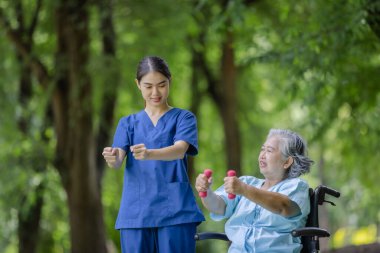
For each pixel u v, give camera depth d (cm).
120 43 1692
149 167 589
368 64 1351
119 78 1552
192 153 593
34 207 1753
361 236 2523
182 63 2056
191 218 583
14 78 1764
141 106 1722
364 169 1723
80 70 1527
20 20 1608
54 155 1582
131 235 589
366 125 1570
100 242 1561
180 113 596
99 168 1658
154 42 1678
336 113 1466
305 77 1250
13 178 1612
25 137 1670
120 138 599
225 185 565
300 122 1675
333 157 2030
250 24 1712
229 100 1991
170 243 582
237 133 1988
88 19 1546
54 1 1507
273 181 621
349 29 1055
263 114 2259
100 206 1578
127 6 1595
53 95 1571
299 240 607
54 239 2023
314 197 606
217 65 2181
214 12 1733
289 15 1410
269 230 606
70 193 1558
